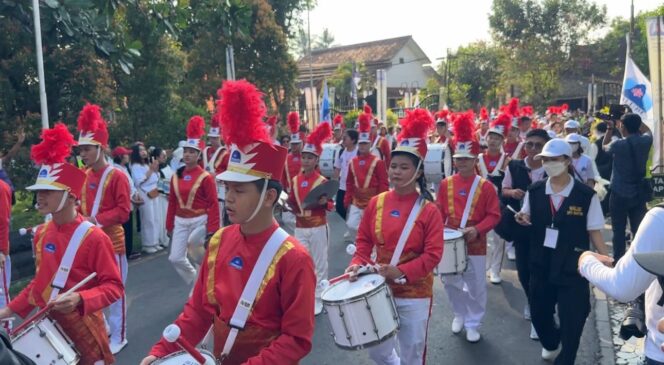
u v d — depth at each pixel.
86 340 3.79
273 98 21.89
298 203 7.01
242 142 2.72
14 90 11.29
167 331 2.56
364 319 3.80
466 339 6.04
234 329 2.74
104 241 3.91
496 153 8.48
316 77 48.78
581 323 4.66
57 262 3.88
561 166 4.66
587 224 4.67
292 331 2.69
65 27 11.03
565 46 42.44
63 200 3.81
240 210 2.74
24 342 3.34
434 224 4.24
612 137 10.62
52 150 3.79
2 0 10.43
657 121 8.46
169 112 14.51
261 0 20.94
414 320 4.27
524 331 6.25
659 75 8.46
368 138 8.80
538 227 4.89
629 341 5.82
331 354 5.77
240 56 20.47
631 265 2.71
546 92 42.34
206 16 12.70
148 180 10.26
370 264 4.38
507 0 42.09
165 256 10.09
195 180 6.99
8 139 11.08
